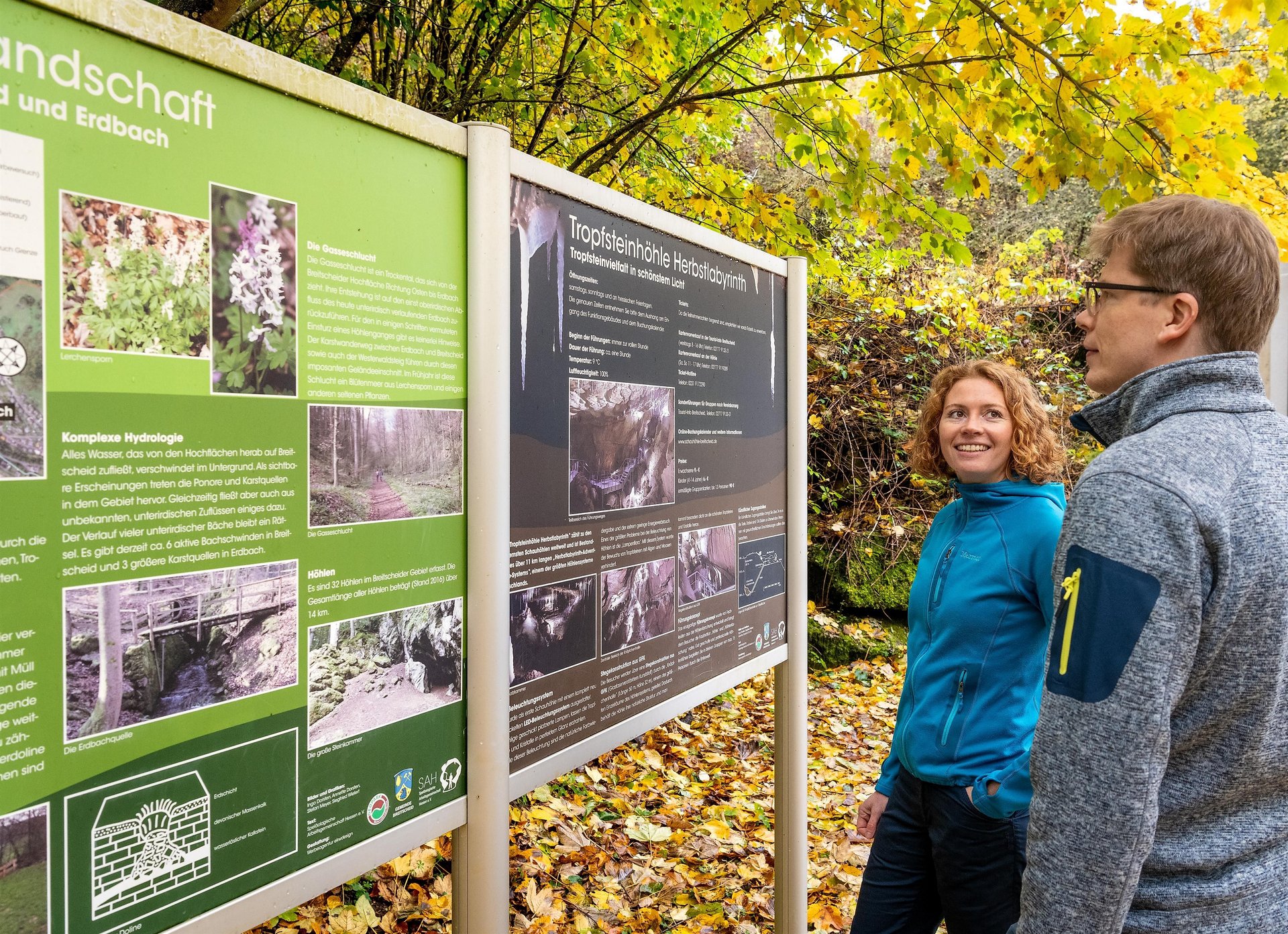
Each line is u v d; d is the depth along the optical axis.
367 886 2.75
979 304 7.19
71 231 0.84
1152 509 1.02
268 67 1.01
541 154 3.95
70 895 0.85
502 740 1.36
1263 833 1.06
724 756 4.32
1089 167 2.98
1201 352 1.16
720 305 2.12
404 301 1.21
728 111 4.34
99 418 0.86
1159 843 1.06
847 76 3.18
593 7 3.52
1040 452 1.95
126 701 0.90
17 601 0.81
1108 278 1.24
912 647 2.10
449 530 1.30
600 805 3.62
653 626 1.85
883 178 3.45
